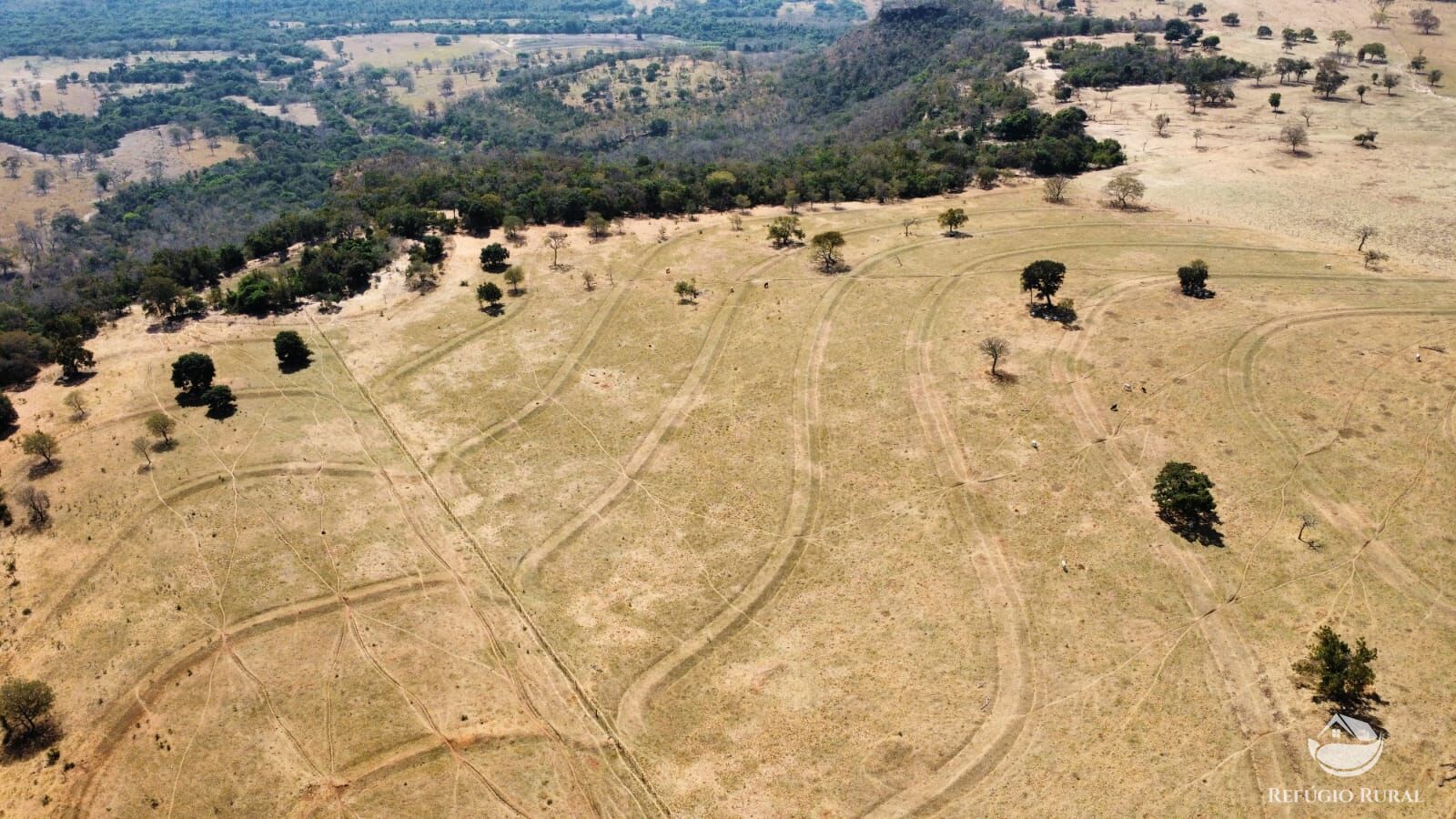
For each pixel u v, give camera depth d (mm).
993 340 83375
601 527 68688
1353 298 92812
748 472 73500
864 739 50906
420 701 54500
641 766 50406
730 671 55969
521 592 63000
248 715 53375
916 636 57219
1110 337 87562
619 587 63000
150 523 68500
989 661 55062
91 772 50125
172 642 58344
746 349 91688
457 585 63562
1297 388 77312
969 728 50969
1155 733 49719
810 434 77500
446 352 92688
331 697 54594
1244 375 79500
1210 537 62938
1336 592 57781
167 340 94875
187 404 83438
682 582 63031
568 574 64375
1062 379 81625
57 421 80750
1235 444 71500
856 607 59906
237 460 75750
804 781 48906
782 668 55844
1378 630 54781
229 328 97375
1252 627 55906
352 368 89812
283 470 74812
